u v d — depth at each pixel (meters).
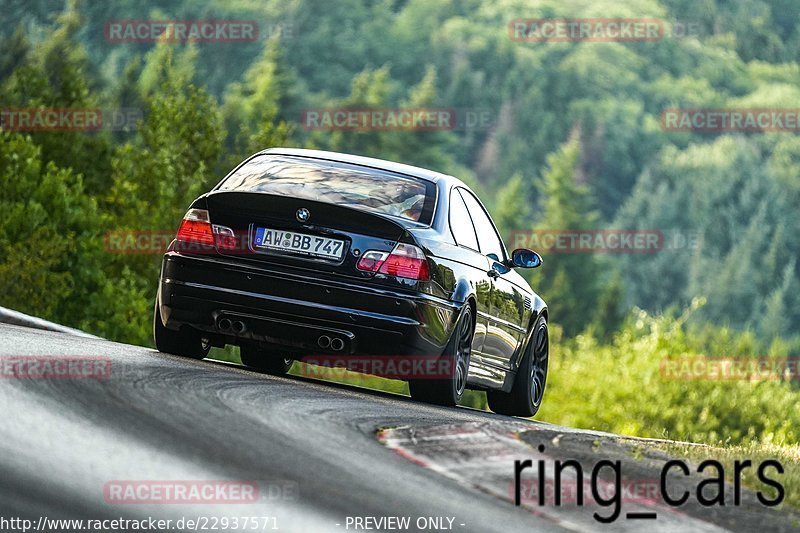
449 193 28.50
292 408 20.48
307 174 27.73
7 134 106.19
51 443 15.26
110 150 136.38
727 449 22.95
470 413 26.22
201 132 126.38
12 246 93.12
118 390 19.47
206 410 18.89
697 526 15.57
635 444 21.00
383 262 25.88
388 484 15.77
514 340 31.72
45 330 31.14
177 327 27.31
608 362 175.38
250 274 26.03
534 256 31.52
